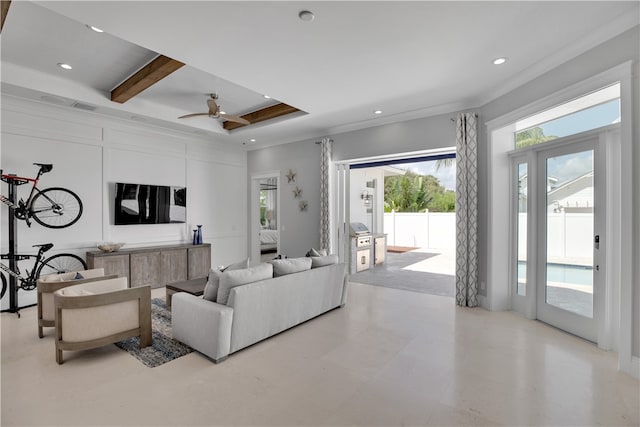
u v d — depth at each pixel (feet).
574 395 7.33
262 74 11.75
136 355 9.42
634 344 8.09
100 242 16.55
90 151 16.20
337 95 13.87
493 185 13.48
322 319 12.59
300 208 21.29
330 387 7.74
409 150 16.40
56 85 13.44
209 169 22.15
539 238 12.20
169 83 14.15
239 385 7.83
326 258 13.30
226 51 10.03
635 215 8.00
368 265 23.48
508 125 12.57
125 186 17.24
